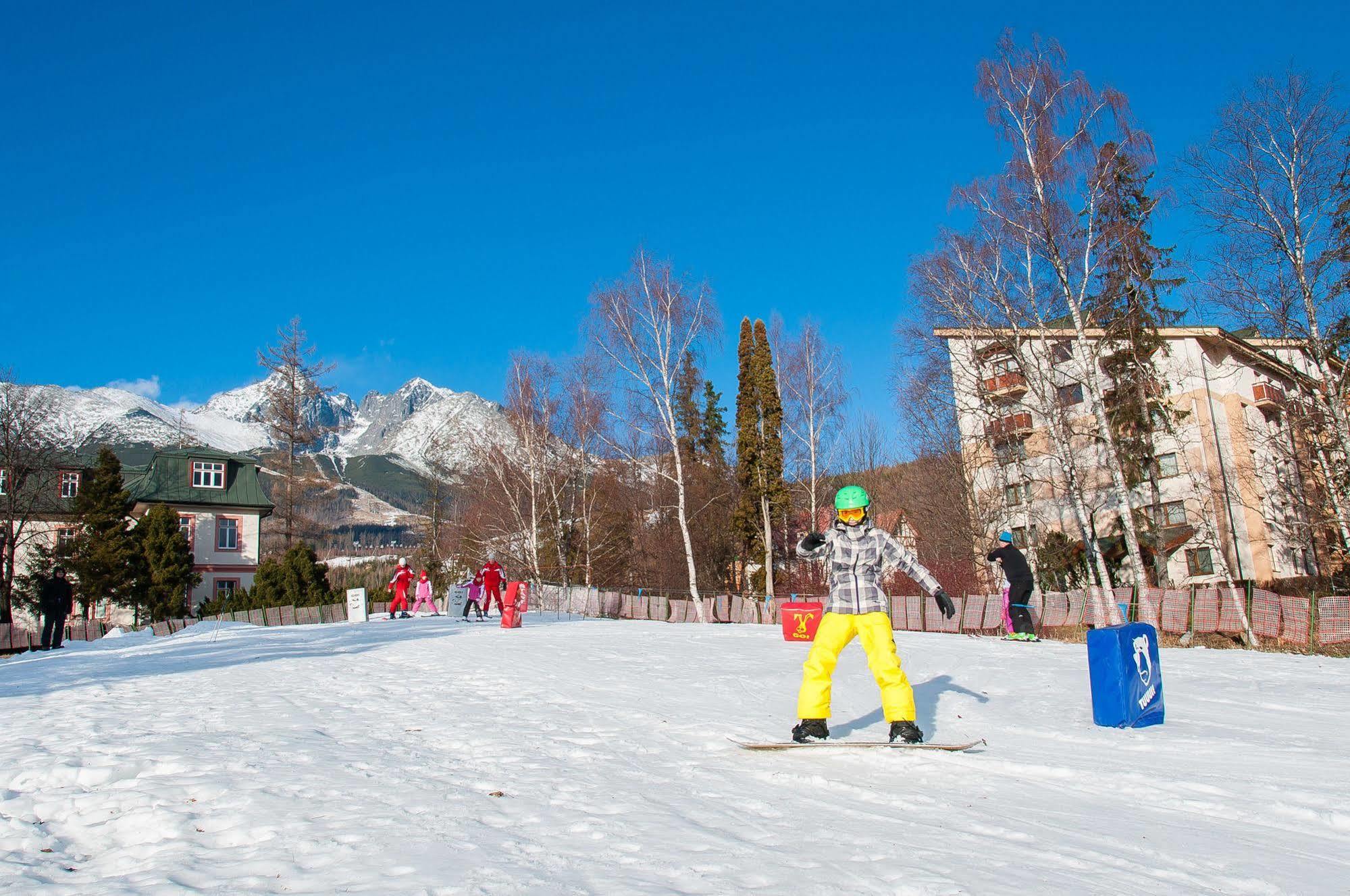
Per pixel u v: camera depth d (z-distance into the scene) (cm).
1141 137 2366
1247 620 1944
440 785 529
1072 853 393
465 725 761
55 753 623
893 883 346
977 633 2338
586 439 4181
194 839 418
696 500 5381
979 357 2828
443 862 376
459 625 2464
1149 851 400
